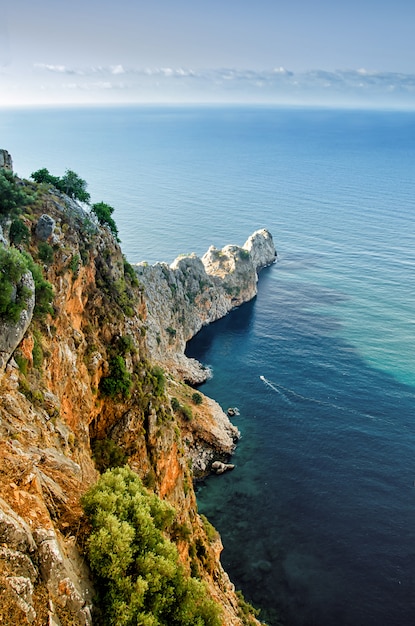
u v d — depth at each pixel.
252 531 78.56
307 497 85.62
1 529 20.94
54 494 27.86
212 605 29.36
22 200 49.28
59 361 42.81
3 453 26.72
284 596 67.69
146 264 141.62
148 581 25.97
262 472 91.88
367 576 70.69
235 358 135.00
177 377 120.12
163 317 135.25
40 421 34.03
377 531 78.25
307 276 197.88
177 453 60.72
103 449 51.25
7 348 32.91
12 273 33.94
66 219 54.12
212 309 161.12
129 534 26.45
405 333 145.38
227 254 182.25
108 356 54.47
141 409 55.25
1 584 19.34
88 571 25.23
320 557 73.75
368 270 199.88
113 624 23.61
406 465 92.69
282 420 106.88
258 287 188.50
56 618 20.52
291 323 156.25
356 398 114.12
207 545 60.38
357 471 91.44
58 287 47.09
